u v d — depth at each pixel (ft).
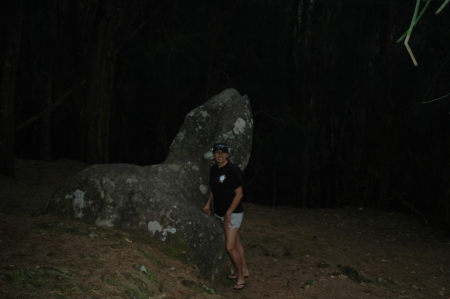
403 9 46.34
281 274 18.84
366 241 32.35
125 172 16.76
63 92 56.08
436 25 40.83
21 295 8.67
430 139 46.24
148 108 53.57
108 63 41.27
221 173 15.90
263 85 53.47
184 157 20.06
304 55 55.98
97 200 15.96
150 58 45.01
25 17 42.22
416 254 29.25
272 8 50.65
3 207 21.81
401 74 45.85
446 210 40.88
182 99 52.21
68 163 38.58
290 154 55.26
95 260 11.66
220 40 49.16
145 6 47.85
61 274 10.14
